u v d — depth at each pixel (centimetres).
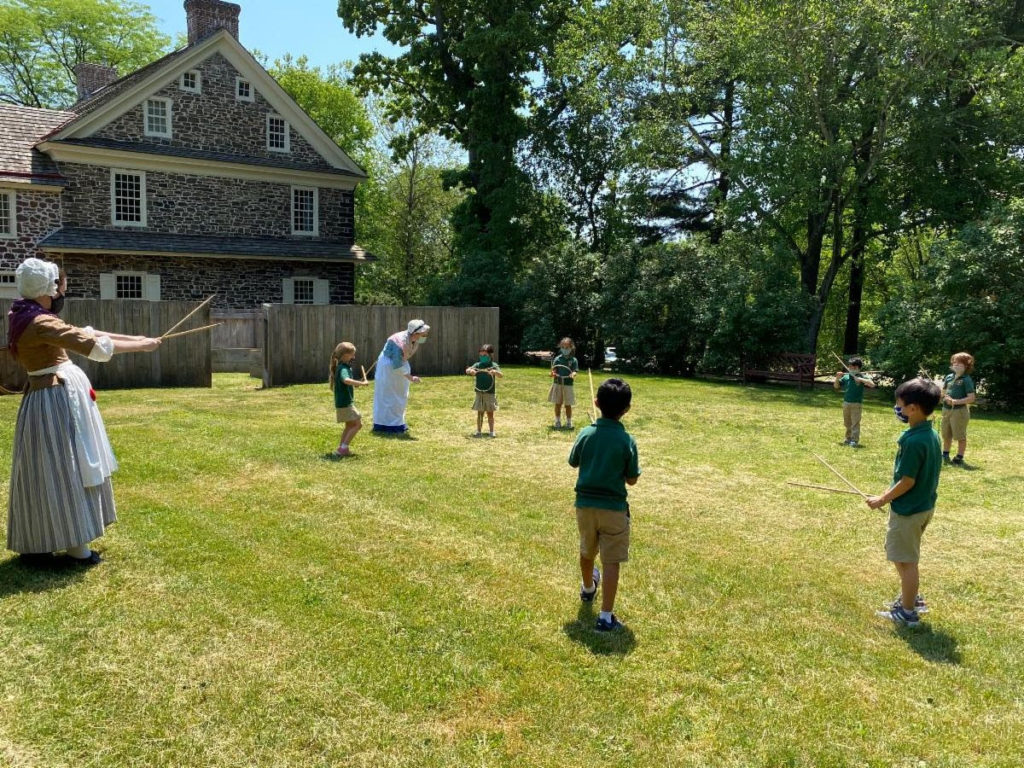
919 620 515
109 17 4325
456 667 422
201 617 466
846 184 2452
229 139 2725
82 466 526
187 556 566
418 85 3344
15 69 4291
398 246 4778
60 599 482
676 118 2581
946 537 716
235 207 2750
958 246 1947
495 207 2989
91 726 356
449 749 351
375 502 735
